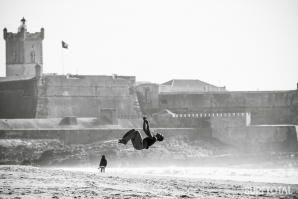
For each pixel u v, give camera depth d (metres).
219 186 70.81
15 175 71.38
